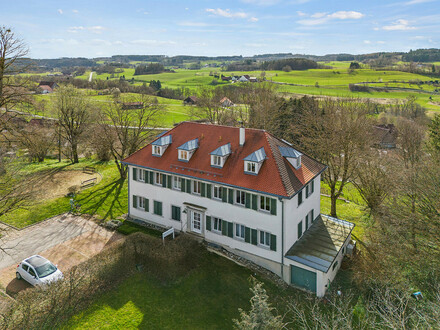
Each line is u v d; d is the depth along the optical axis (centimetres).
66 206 4016
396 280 2280
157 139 3559
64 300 2253
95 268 2606
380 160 3928
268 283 2680
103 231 3416
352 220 3944
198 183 3162
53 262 2841
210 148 3278
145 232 3378
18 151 6109
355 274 2658
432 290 2184
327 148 3919
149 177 3500
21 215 3734
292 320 2289
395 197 2984
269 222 2741
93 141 5688
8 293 2461
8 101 2822
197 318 2288
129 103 5659
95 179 5059
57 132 6159
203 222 3172
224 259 2941
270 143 3052
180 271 2708
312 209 3278
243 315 1716
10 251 3014
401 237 2538
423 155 3797
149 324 2208
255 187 2767
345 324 1767
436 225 2484
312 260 2633
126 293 2483
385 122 8819
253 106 6381
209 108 6850
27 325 1941
